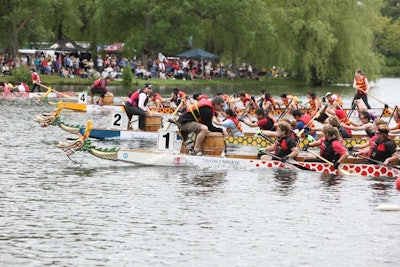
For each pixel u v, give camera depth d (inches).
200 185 1758.1
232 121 2490.2
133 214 1477.6
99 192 1659.7
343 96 5580.7
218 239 1327.5
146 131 2559.1
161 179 1815.9
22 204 1539.1
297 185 1784.0
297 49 6752.0
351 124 2684.5
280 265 1204.5
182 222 1428.4
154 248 1272.1
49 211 1487.5
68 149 1955.0
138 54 6584.6
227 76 7037.4
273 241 1323.8
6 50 6491.1
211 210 1521.9
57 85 5502.0
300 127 2401.6
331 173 1947.6
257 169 1974.7
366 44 6958.7
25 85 4648.1
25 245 1274.6
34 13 5767.7
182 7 6309.1
